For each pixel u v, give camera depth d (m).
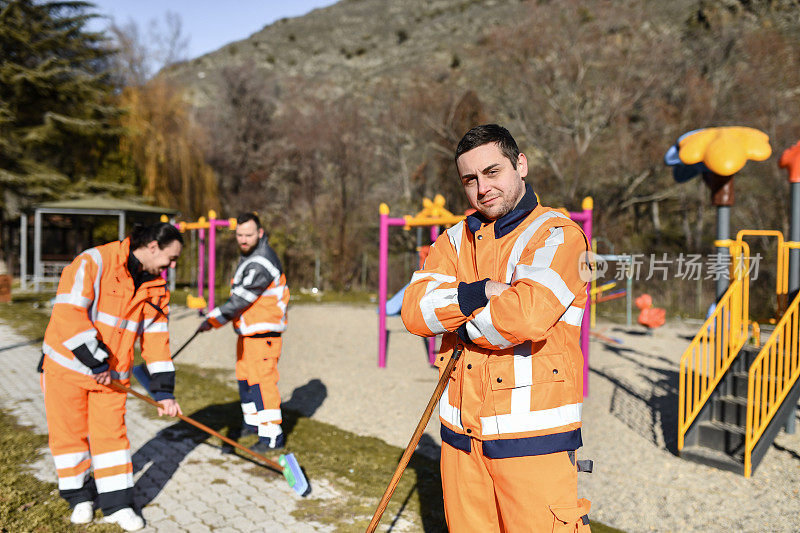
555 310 1.73
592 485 4.28
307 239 25.14
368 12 122.75
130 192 27.23
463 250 2.06
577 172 28.42
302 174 39.75
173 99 29.55
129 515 3.24
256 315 4.39
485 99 33.12
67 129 27.52
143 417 5.44
